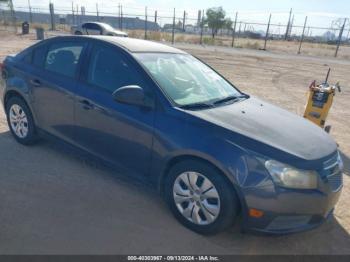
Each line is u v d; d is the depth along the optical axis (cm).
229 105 339
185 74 361
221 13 4338
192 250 271
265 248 281
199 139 275
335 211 347
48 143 455
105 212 310
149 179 319
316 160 263
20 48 1636
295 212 257
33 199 321
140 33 3316
